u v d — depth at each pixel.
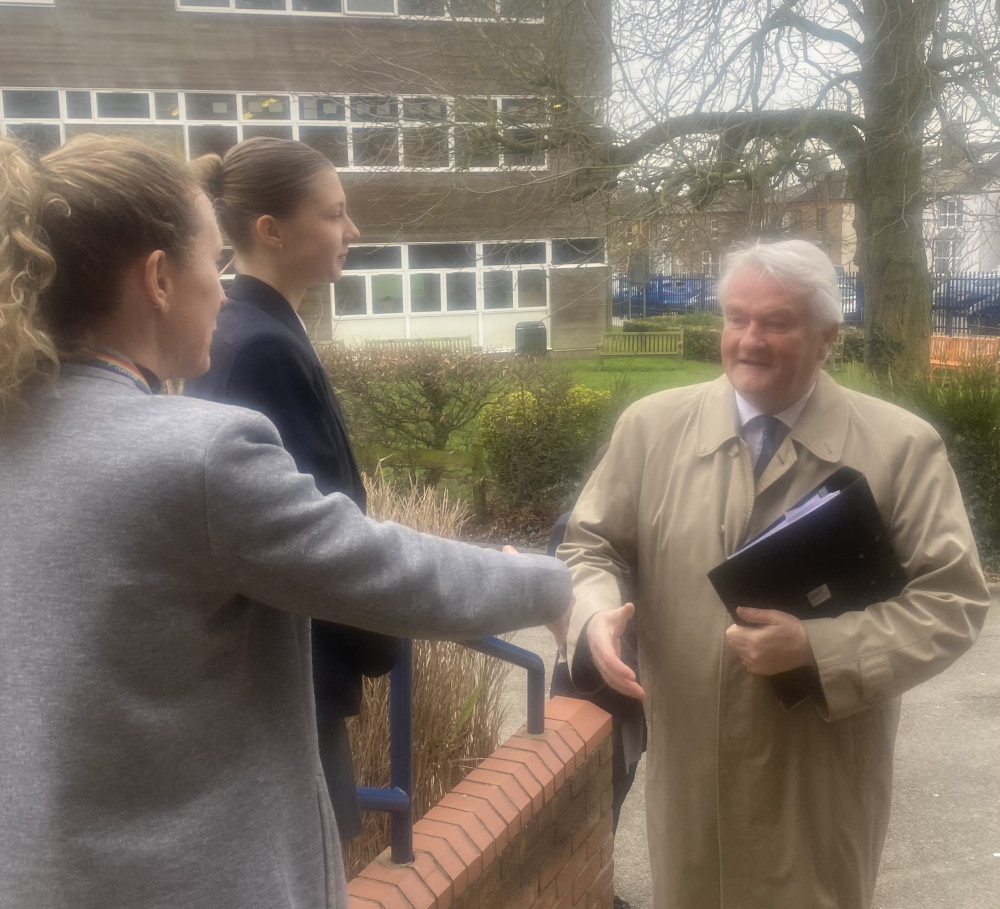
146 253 1.04
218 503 0.98
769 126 10.36
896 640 1.90
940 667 1.93
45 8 23.28
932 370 8.88
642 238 10.49
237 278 1.93
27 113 23.61
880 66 10.49
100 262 1.02
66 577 0.96
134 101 23.92
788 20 10.04
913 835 3.93
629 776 2.73
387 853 1.80
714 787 2.12
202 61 23.84
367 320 25.75
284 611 1.05
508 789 2.00
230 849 1.01
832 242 11.67
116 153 1.05
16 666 0.95
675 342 26.12
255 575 1.00
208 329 1.13
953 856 3.77
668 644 2.18
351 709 1.75
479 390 9.49
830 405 2.14
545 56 10.81
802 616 1.93
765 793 2.08
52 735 0.94
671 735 2.19
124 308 1.05
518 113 11.31
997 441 7.55
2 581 0.97
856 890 2.11
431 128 11.95
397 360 9.44
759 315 2.06
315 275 2.00
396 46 13.02
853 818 2.09
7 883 0.93
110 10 23.47
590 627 2.03
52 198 1.00
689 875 2.18
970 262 13.44
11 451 1.00
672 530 2.18
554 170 11.19
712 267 10.55
